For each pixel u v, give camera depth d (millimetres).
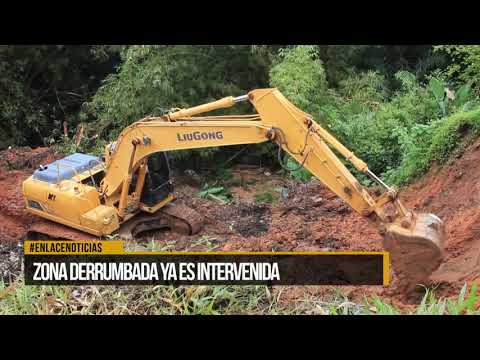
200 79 14320
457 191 9867
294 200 11500
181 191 13648
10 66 16938
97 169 10305
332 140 7660
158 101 13797
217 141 8664
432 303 6707
